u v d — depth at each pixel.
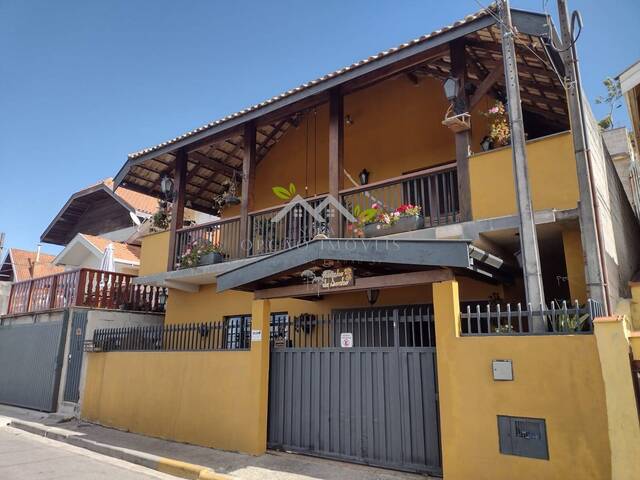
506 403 4.77
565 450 4.40
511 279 7.38
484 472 4.76
